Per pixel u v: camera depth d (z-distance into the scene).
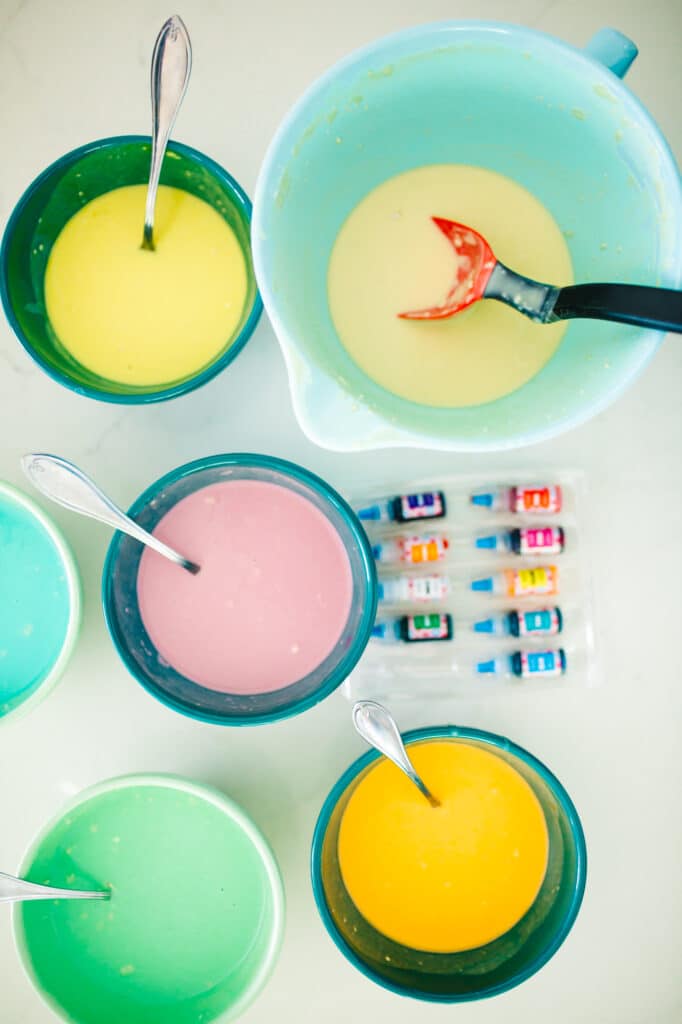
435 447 0.58
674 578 0.80
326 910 0.69
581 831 0.69
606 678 0.80
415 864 0.78
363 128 0.64
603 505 0.81
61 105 0.83
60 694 0.81
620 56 0.58
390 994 0.80
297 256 0.64
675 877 0.80
